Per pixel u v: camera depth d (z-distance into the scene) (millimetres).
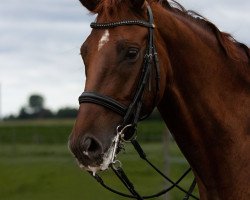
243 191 5281
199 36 5410
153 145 23516
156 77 5145
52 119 68188
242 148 5348
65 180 17422
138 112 5039
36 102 100625
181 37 5320
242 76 5480
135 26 5078
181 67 5312
